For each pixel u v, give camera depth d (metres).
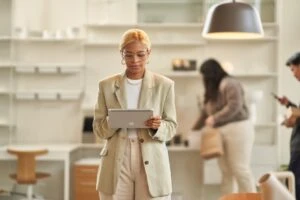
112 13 6.63
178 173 6.68
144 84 3.16
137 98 3.17
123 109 3.07
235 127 5.72
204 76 5.91
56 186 6.74
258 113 6.63
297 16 6.51
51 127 6.75
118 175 3.11
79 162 6.16
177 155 6.67
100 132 3.20
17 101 6.74
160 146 3.16
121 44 3.13
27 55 6.73
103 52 6.71
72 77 6.73
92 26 6.60
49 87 6.73
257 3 6.54
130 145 3.12
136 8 6.61
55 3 6.67
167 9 6.64
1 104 6.68
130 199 3.16
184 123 6.66
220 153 5.76
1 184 6.78
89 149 6.70
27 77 6.75
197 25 6.50
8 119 6.66
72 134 6.73
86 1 6.63
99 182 3.19
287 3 6.51
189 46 6.66
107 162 3.16
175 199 6.48
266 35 6.58
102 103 3.24
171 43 6.51
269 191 2.20
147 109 3.04
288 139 6.49
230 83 5.70
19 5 6.69
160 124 3.09
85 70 6.72
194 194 6.67
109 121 3.05
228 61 6.63
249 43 6.62
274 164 6.31
